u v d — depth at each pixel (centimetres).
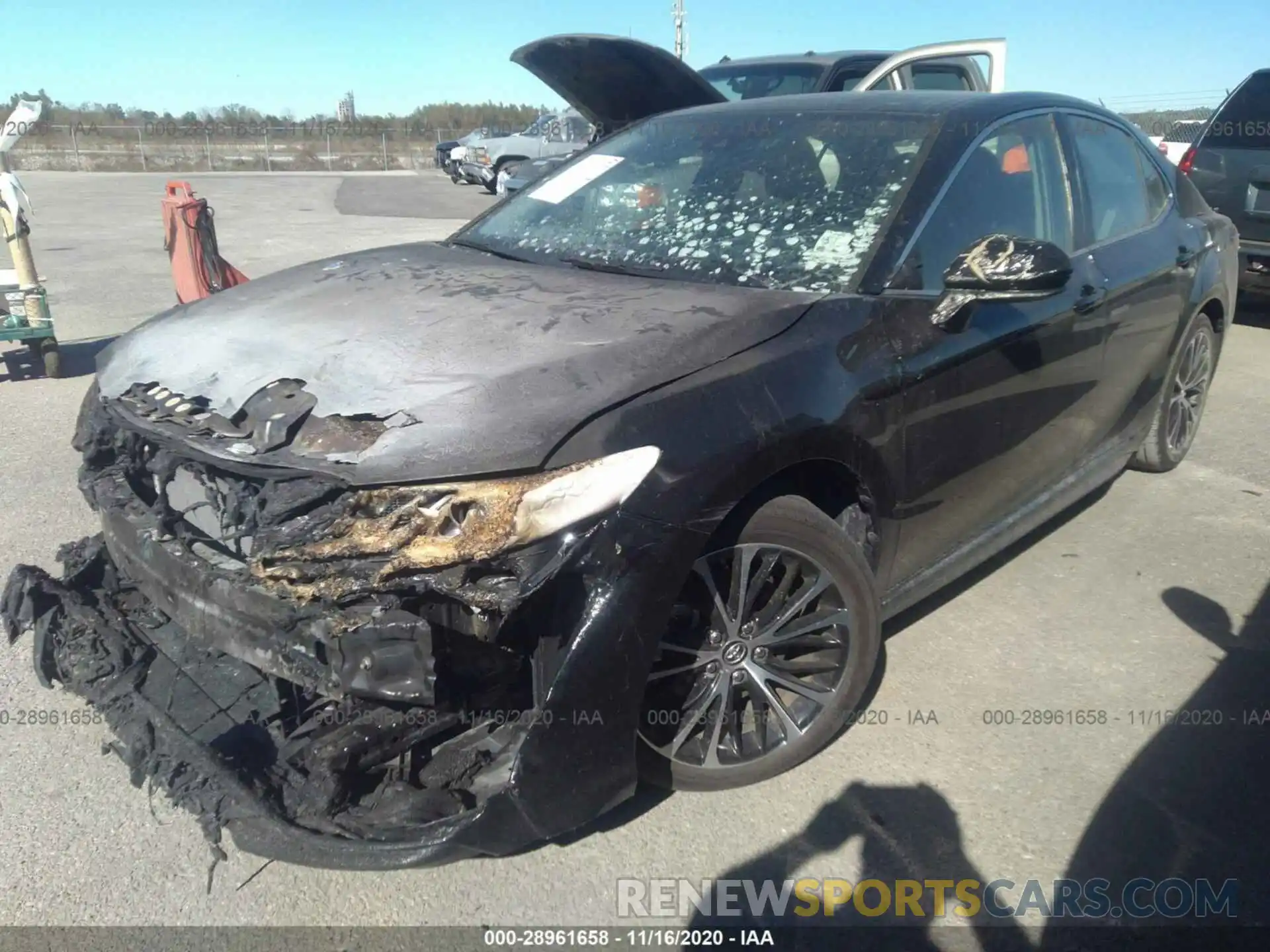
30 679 321
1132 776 281
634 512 217
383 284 304
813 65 872
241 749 230
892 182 307
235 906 235
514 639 214
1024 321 314
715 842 256
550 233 355
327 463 218
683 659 247
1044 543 424
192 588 236
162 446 247
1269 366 703
